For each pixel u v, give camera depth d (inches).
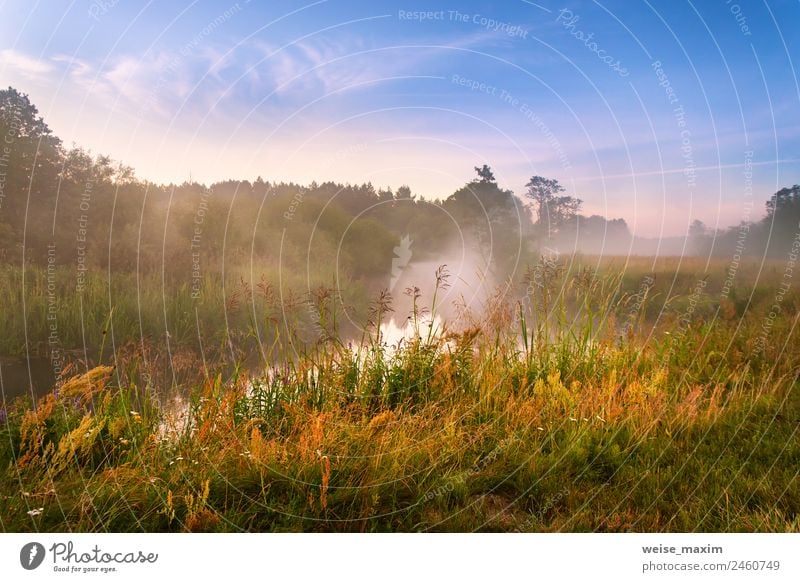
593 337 221.1
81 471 128.9
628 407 168.4
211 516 117.6
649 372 201.3
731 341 231.3
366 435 147.2
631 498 134.0
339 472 131.6
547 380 193.2
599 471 145.8
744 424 170.6
